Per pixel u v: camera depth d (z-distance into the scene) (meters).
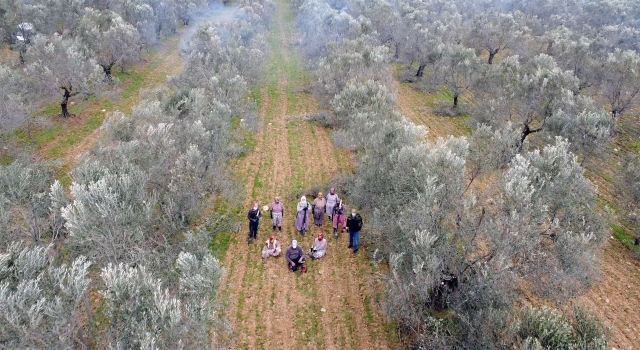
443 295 11.62
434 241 10.94
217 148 17.44
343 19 40.09
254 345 11.93
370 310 13.39
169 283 11.01
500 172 15.88
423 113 30.50
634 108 31.52
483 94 27.42
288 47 46.72
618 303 14.26
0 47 32.16
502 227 10.92
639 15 48.53
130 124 16.94
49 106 26.81
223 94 24.25
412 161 13.91
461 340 9.88
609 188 21.66
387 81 28.84
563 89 22.22
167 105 20.38
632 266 16.23
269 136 25.69
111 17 32.88
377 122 20.41
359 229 15.52
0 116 19.89
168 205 13.84
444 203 12.05
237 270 14.79
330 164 22.66
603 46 35.88
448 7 51.81
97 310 11.04
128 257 10.80
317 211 17.12
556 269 11.06
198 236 13.77
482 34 39.72
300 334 12.42
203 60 28.39
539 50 37.12
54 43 24.27
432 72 35.62
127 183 11.68
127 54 32.62
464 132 27.52
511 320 10.00
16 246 9.59
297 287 14.23
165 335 8.06
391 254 11.44
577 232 12.36
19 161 17.72
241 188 19.28
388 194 14.38
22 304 7.50
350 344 12.17
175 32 48.56
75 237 10.34
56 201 12.04
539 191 11.66
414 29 39.03
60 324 7.74
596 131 20.14
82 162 16.33
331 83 28.66
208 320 9.24
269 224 17.44
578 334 9.49
